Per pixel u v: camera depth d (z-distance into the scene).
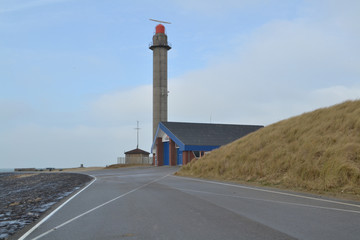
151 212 8.26
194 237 5.54
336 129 17.72
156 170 37.00
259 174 17.92
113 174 32.06
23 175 51.91
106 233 6.08
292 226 6.29
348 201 9.84
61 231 6.42
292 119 24.92
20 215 8.97
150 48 68.44
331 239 5.28
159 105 65.75
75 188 17.47
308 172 14.41
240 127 52.62
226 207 8.84
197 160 28.27
